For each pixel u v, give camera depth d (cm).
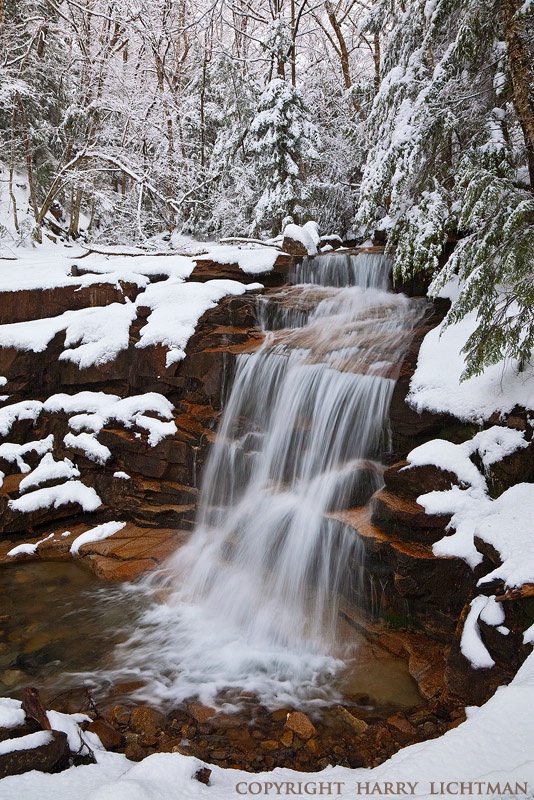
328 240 1238
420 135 803
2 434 898
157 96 1680
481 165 732
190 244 1628
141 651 536
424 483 549
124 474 825
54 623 590
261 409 781
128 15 1738
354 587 566
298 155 1476
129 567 696
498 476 511
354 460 667
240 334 866
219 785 302
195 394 853
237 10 1731
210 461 777
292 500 671
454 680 415
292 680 482
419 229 805
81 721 404
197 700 453
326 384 716
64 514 827
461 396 583
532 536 416
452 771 245
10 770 307
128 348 901
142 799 261
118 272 1005
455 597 488
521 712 272
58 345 953
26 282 1002
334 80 1838
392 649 508
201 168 1759
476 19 721
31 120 1719
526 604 379
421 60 945
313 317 901
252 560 656
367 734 401
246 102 1681
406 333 764
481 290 571
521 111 551
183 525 776
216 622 592
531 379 554
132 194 1788
